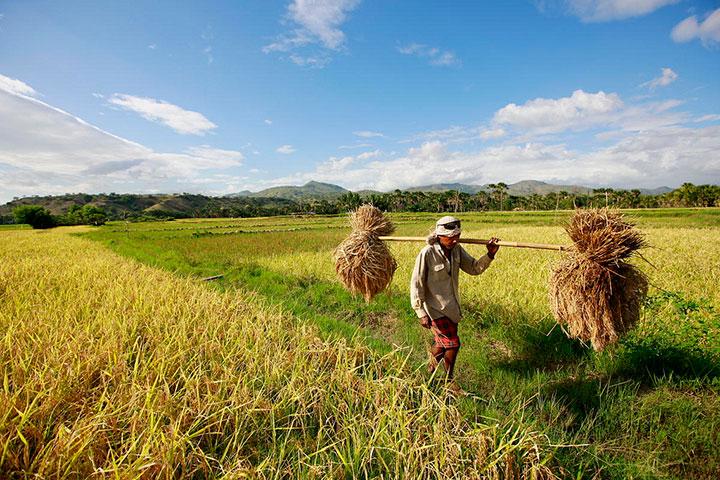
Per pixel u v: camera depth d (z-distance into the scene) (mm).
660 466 2424
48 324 3896
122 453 2236
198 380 2863
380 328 5504
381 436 2428
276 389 3148
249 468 2227
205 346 3686
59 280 7266
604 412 2953
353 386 3123
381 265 4238
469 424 2771
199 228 44469
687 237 13445
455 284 3662
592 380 3504
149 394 2494
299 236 25781
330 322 5422
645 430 2797
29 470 1974
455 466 2221
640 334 4008
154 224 60188
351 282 4309
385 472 2314
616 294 3195
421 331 5117
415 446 2287
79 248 18234
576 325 3326
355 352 3805
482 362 4016
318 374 3383
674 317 4270
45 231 46688
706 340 3557
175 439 2229
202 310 4996
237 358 3576
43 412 2441
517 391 3416
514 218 45969
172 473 2035
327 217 73688
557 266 3498
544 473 2189
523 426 2637
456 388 3326
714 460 2443
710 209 48875
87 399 2604
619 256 3141
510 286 6480
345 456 2395
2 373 2922
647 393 3270
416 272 3568
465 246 13852
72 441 2104
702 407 2906
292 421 2703
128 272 8469
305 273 9422
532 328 4551
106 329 3832
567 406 3148
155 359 3221
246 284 8672
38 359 3080
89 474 2057
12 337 3539
